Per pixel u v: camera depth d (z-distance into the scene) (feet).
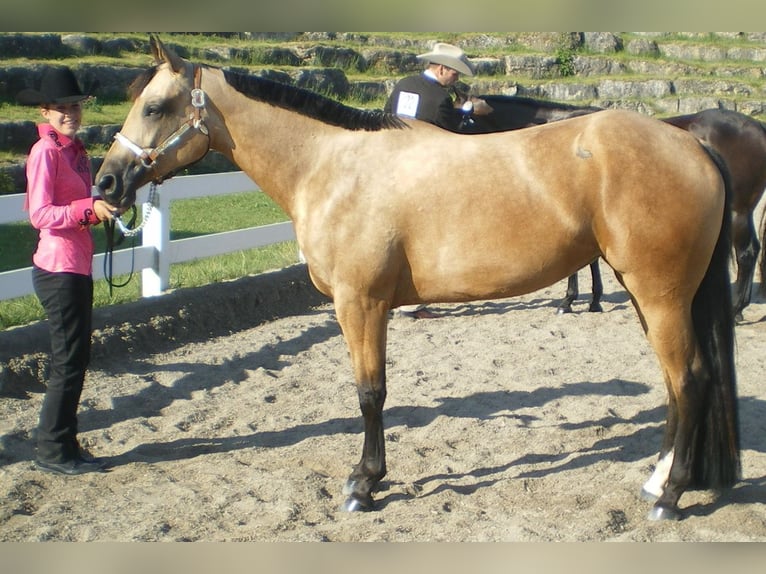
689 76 72.13
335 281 12.40
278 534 12.08
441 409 17.21
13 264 27.81
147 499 13.17
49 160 13.44
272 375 19.42
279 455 14.99
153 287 23.39
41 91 13.44
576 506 12.89
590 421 16.48
